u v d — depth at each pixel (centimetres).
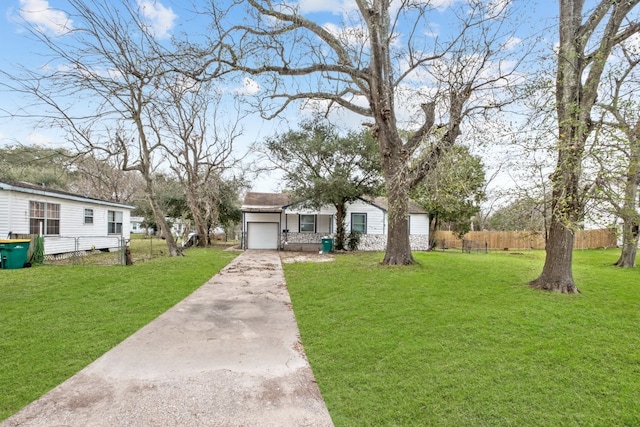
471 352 402
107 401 292
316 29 980
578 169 525
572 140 536
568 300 639
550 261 742
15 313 538
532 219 636
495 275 910
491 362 375
